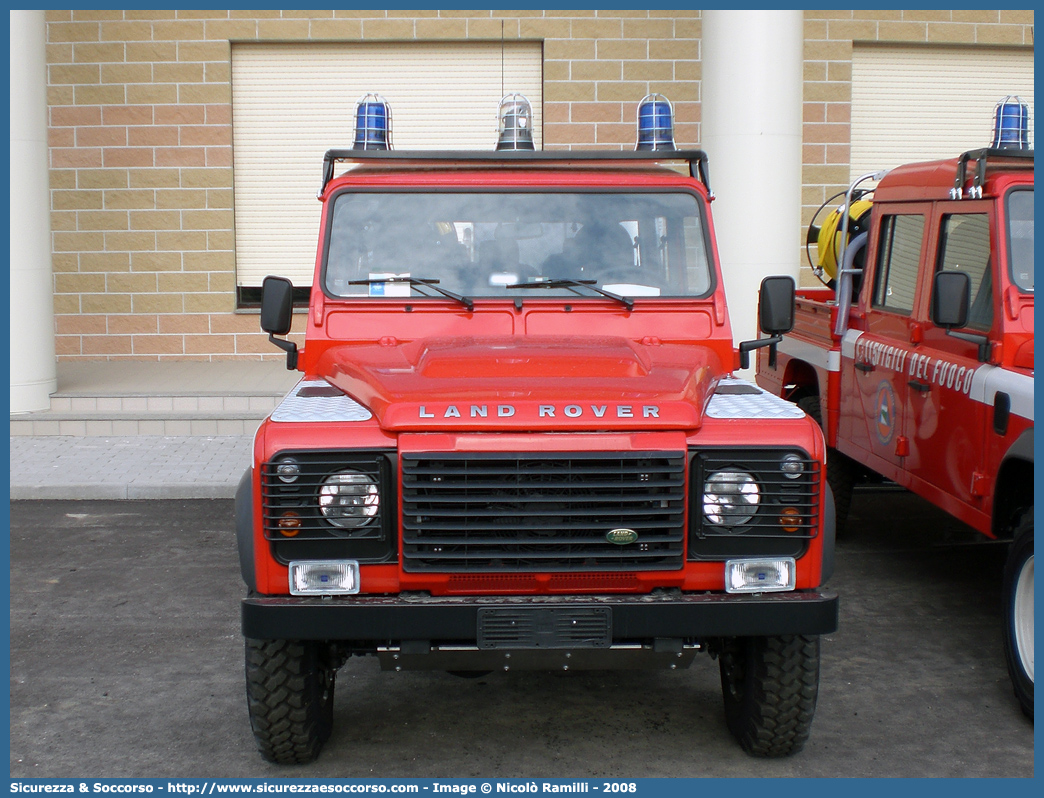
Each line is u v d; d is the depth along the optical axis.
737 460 3.58
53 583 6.29
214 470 8.77
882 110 13.22
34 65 9.78
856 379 6.52
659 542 3.56
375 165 5.11
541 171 4.88
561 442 3.51
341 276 4.73
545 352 4.18
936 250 5.56
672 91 12.62
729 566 3.59
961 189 5.29
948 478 5.23
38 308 10.05
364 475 3.55
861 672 4.97
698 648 3.64
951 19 12.95
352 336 4.66
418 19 12.45
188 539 7.24
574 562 3.57
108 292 12.73
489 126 12.80
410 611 3.49
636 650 3.62
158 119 12.49
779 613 3.54
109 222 12.62
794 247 9.91
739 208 9.71
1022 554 4.43
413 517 3.52
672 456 3.53
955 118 13.34
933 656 5.17
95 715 4.50
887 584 6.30
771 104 9.61
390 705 4.64
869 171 13.31
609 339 4.52
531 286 4.73
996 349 4.84
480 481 3.52
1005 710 4.55
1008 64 13.33
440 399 3.63
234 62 12.62
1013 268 4.88
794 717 3.91
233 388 10.54
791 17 9.60
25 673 4.95
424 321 4.68
